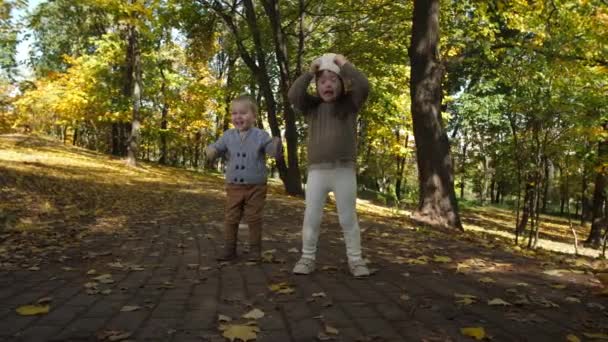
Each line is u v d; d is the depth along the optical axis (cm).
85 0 1484
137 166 2323
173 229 758
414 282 406
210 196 1444
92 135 4906
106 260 508
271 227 790
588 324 298
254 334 268
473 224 2055
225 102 3206
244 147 504
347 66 412
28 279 414
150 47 2356
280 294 362
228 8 1834
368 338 265
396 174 3550
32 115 3428
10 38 1279
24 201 965
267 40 2008
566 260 652
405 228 908
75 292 368
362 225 890
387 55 1811
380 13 1723
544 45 1250
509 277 440
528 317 308
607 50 1249
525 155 1105
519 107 1088
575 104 1102
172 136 3419
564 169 1521
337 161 424
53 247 581
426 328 284
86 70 2461
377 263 495
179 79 2836
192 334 274
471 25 1514
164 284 392
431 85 1046
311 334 274
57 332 275
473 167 3953
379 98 1994
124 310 318
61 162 1880
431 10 1045
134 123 2311
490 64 1505
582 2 1220
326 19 2003
